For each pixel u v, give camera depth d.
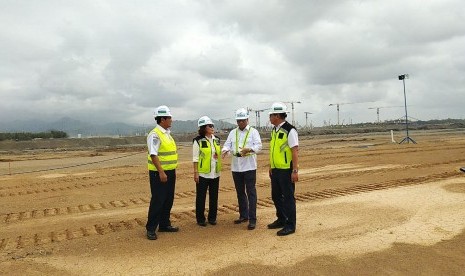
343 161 18.78
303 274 4.84
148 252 5.86
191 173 16.23
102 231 7.35
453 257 5.16
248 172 7.05
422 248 5.57
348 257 5.34
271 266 5.12
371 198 9.22
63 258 5.73
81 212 9.43
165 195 6.63
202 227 7.27
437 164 16.00
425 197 8.98
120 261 5.52
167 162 6.73
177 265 5.29
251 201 7.02
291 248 5.80
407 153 21.69
